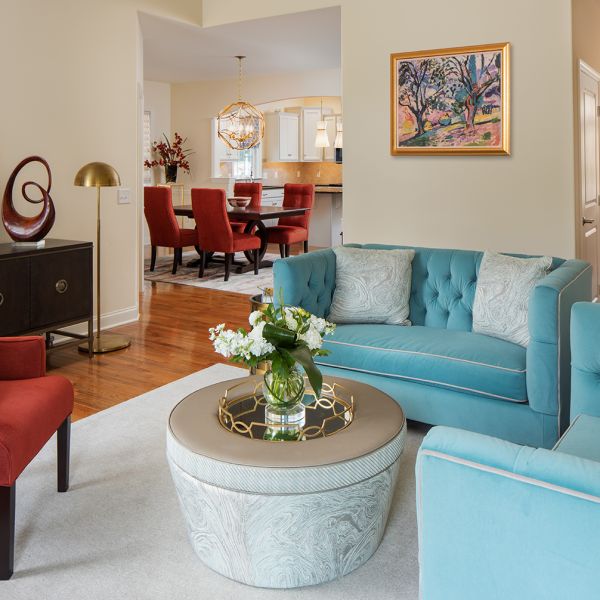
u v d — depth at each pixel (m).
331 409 2.26
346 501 1.89
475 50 4.66
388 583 1.95
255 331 2.03
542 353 2.64
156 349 4.64
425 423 3.05
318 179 11.91
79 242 4.27
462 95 4.76
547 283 2.64
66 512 2.37
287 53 7.43
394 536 2.21
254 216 7.82
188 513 2.02
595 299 5.28
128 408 3.46
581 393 2.21
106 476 2.66
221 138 9.47
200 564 2.05
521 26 4.51
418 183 5.06
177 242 7.80
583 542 1.07
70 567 2.03
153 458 2.84
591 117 5.03
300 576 1.91
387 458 1.97
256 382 2.53
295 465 1.82
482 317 3.19
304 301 3.39
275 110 11.44
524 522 1.12
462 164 4.86
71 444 2.98
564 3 4.35
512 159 4.66
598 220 5.40
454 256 3.55
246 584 1.94
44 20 4.42
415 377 2.98
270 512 1.84
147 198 7.76
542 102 4.50
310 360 2.03
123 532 2.23
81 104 4.75
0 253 3.69
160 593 1.90
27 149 4.38
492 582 1.18
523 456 1.14
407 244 5.17
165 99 10.20
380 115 5.13
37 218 4.02
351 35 5.17
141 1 5.26
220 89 9.79
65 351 4.57
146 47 7.07
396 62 4.98
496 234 4.80
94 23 4.81
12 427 1.96
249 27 6.08
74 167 4.75
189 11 5.91
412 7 4.88
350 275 3.55
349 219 5.39
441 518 1.21
